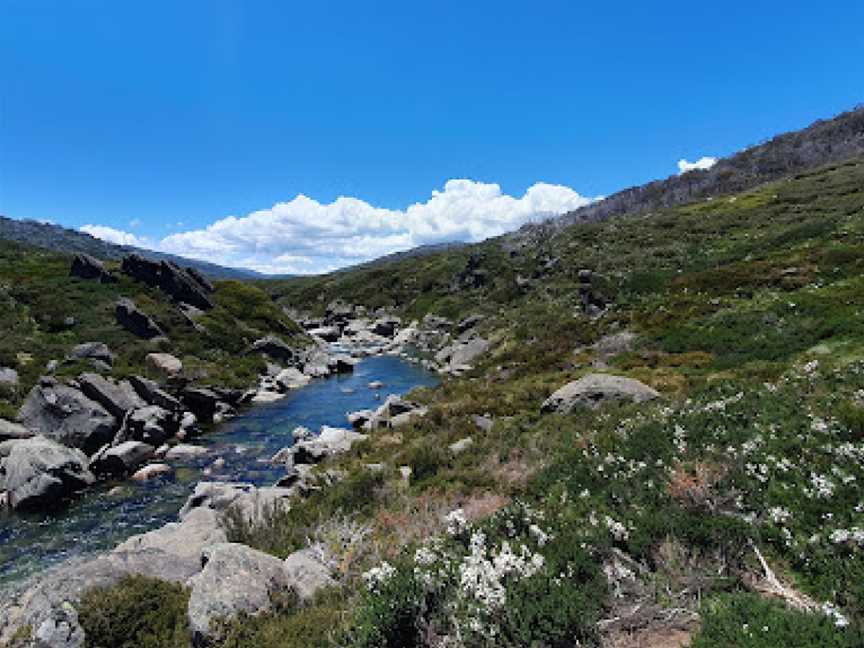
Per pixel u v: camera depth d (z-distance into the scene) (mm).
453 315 77375
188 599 9297
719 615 6535
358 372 52344
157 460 26125
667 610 7082
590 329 39250
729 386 16922
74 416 27047
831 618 6184
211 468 24984
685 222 87062
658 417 14734
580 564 8094
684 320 33344
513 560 8094
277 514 14812
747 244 57781
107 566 10172
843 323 24109
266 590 9227
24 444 22844
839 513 8211
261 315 60594
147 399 31531
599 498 10484
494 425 21109
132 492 22156
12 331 38750
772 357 23922
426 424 23625
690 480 9836
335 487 16328
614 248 79188
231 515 14969
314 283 140750
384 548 11258
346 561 10789
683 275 51062
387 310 99562
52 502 20953
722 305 33781
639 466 11180
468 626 7078
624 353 31359
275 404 38594
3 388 29312
